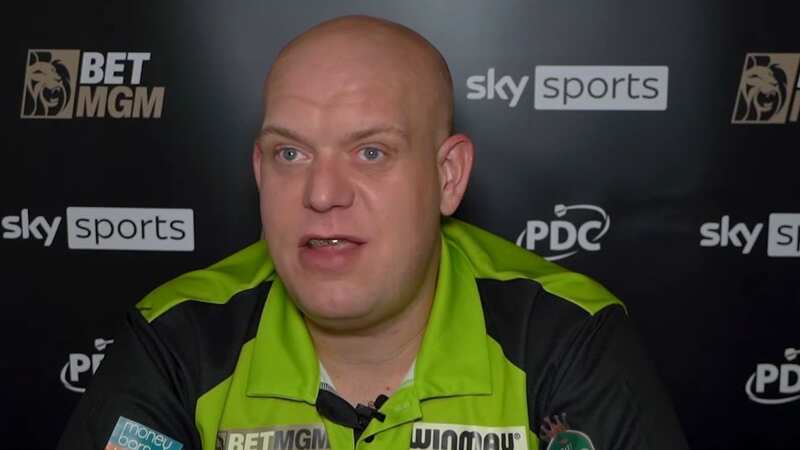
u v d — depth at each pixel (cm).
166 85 157
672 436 86
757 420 160
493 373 90
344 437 88
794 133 152
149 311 96
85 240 163
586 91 153
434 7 152
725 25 150
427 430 89
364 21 83
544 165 156
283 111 77
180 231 162
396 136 78
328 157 77
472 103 155
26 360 167
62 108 159
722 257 156
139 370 92
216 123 158
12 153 160
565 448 87
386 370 90
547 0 152
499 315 94
